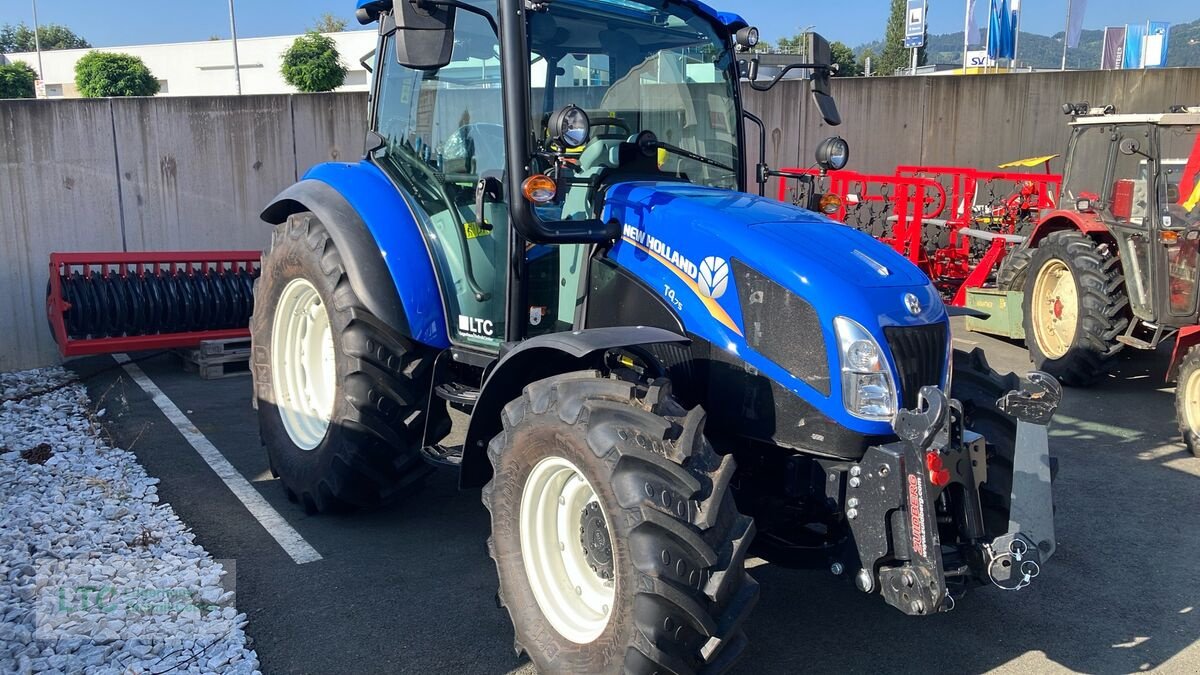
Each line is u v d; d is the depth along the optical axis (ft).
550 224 10.53
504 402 10.66
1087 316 21.11
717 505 8.38
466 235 12.43
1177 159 19.54
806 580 12.28
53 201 23.17
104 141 23.70
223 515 14.07
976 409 10.82
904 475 8.72
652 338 9.36
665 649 8.14
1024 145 39.22
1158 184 19.60
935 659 10.43
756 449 10.40
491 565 12.52
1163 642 10.82
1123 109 39.60
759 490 10.41
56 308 20.51
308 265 13.70
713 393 10.23
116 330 21.34
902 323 9.45
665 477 8.37
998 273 25.89
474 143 12.37
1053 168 39.75
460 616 11.14
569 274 11.83
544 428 9.21
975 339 27.27
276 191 26.35
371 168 14.42
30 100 22.52
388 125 14.51
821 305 9.36
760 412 9.86
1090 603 11.75
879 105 37.01
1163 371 23.53
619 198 11.16
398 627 10.85
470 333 12.68
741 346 9.94
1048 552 9.18
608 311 11.19
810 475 9.71
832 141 12.55
